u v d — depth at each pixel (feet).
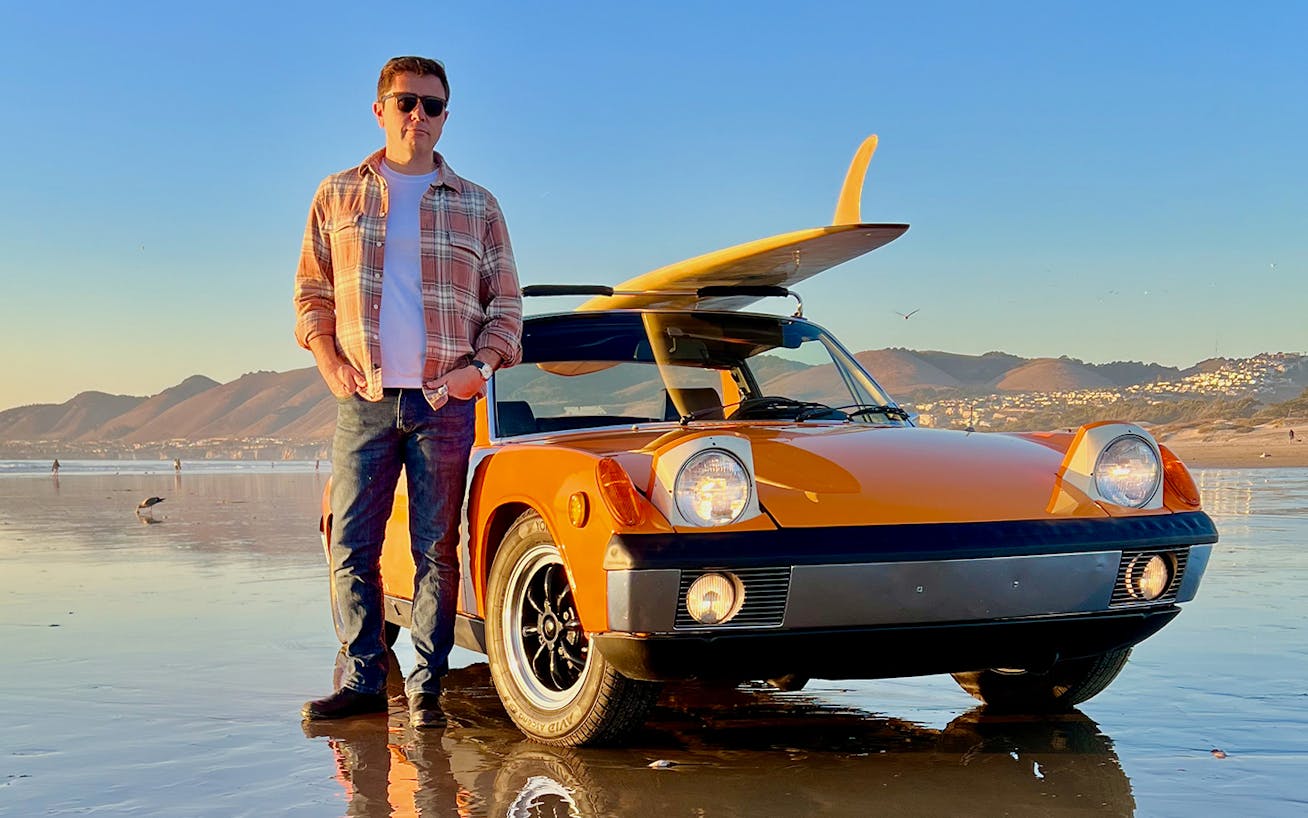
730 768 10.32
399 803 9.29
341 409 12.67
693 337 14.97
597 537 10.14
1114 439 11.28
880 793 9.45
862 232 13.35
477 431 13.84
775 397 14.37
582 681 10.91
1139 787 9.57
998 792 9.45
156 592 23.86
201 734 11.88
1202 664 15.15
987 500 10.76
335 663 15.98
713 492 10.04
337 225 12.51
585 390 14.15
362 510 12.74
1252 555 29.30
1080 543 10.56
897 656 10.42
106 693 13.98
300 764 10.61
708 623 9.91
